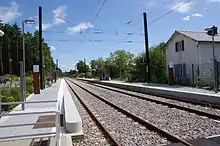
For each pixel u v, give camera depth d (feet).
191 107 41.63
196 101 47.14
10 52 297.53
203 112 33.63
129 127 28.27
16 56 298.15
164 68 121.39
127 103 49.88
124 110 38.06
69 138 22.03
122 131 26.43
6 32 307.78
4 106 43.11
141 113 37.06
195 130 25.39
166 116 33.73
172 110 38.58
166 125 28.25
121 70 214.69
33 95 71.31
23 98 41.50
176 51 113.60
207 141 20.88
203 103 43.42
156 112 37.37
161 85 98.07
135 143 21.63
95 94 71.92
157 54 123.44
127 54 216.33
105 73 225.15
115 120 32.86
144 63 124.26
